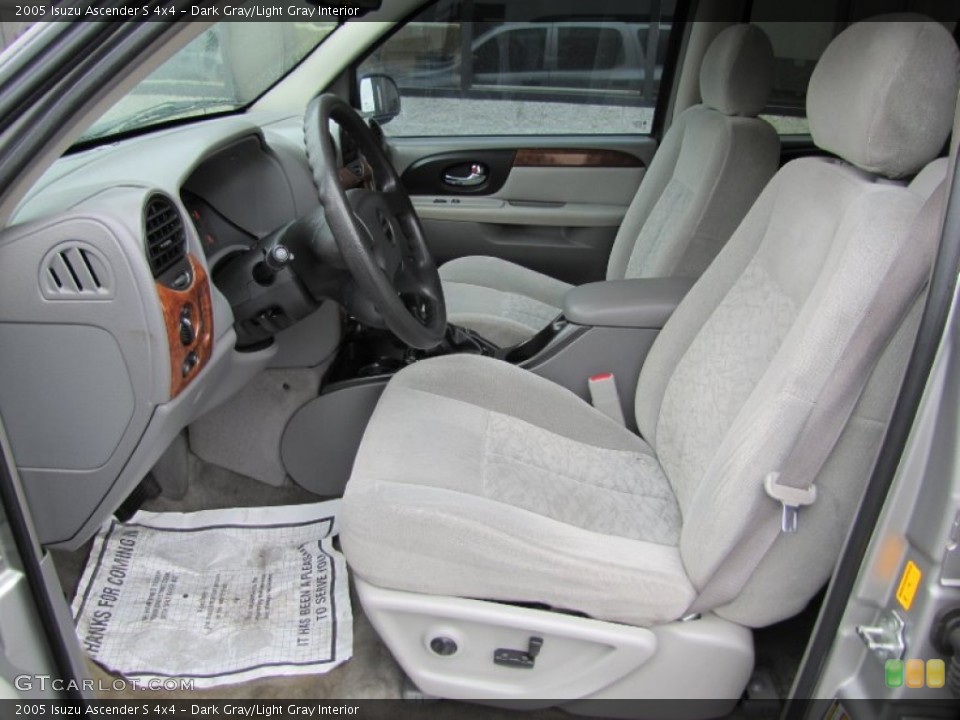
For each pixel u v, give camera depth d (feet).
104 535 5.80
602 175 8.53
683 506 4.56
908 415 3.09
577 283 9.00
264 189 5.79
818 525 3.79
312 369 6.07
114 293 3.74
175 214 4.21
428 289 5.26
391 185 5.49
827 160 4.44
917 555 3.14
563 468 4.83
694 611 4.14
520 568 3.98
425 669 4.37
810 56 7.34
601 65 8.39
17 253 3.63
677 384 5.00
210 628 5.18
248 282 5.08
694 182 6.64
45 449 4.09
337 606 5.40
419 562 4.02
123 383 3.93
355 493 4.11
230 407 6.16
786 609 4.06
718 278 5.02
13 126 3.01
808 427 3.51
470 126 8.70
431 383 5.34
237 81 7.45
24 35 2.91
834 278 3.53
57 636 3.53
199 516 6.08
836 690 3.54
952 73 3.56
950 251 2.89
